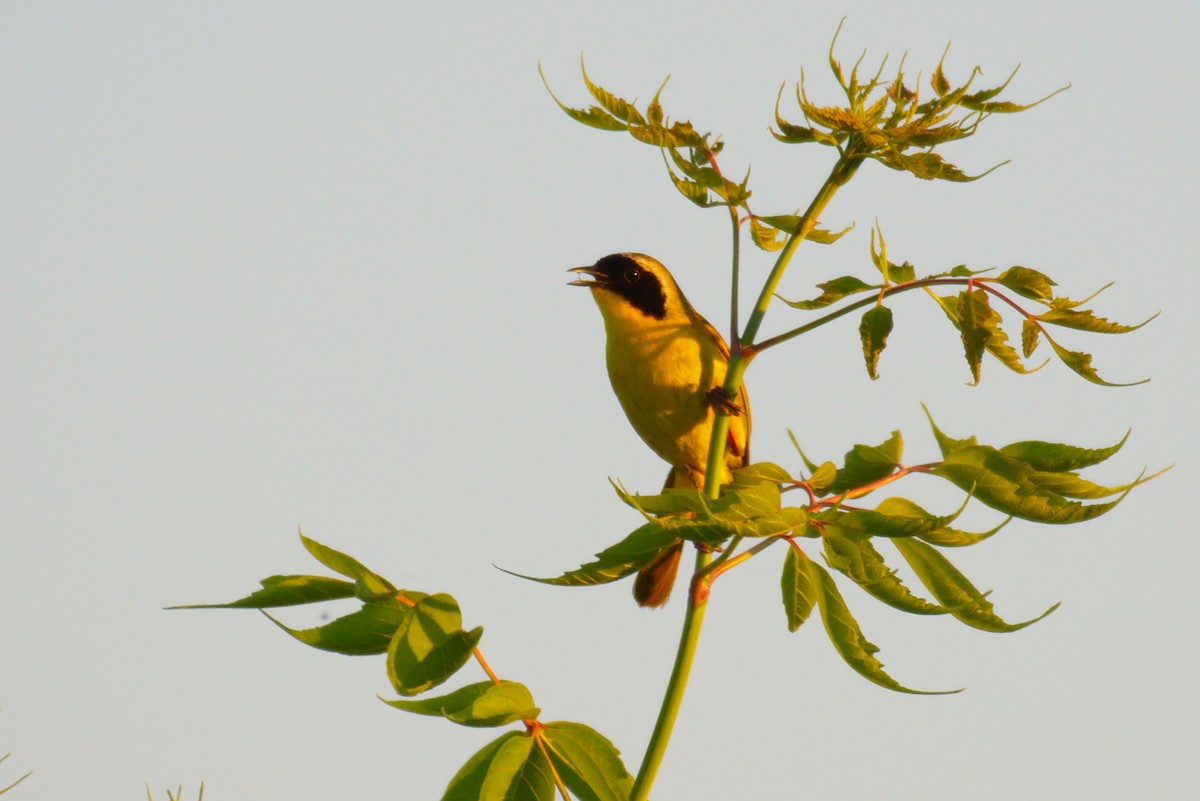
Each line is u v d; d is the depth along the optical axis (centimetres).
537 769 529
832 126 615
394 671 528
